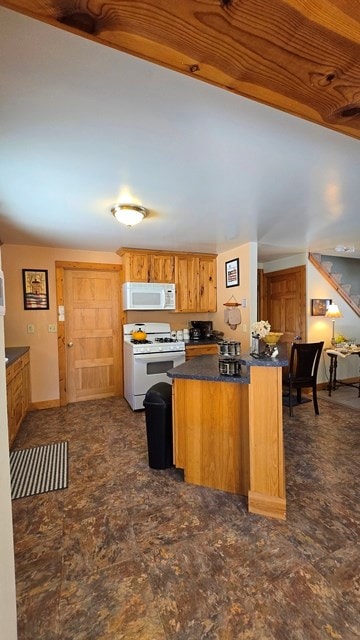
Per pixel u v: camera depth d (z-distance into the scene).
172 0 0.65
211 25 0.71
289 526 1.74
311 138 1.52
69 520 1.83
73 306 4.33
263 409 1.85
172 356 4.01
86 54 1.00
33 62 1.03
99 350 4.47
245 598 1.30
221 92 1.17
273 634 1.15
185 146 1.59
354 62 0.83
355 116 1.08
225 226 3.16
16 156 1.67
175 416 2.24
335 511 1.87
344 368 5.00
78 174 1.90
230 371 2.04
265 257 5.07
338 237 3.69
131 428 3.28
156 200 2.38
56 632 1.18
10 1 0.66
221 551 1.56
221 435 2.11
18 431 3.20
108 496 2.07
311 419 3.48
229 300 4.39
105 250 4.33
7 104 1.24
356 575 1.41
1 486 0.84
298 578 1.39
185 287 4.54
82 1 0.65
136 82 1.12
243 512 1.88
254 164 1.80
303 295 4.68
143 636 1.16
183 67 0.85
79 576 1.43
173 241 3.82
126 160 1.73
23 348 3.70
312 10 0.69
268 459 1.84
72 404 4.18
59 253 4.16
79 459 2.60
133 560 1.52
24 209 2.54
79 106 1.26
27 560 1.53
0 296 0.87
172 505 1.96
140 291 4.15
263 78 0.88
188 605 1.27
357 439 2.93
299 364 3.59
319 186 2.14
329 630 1.16
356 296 5.19
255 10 0.68
